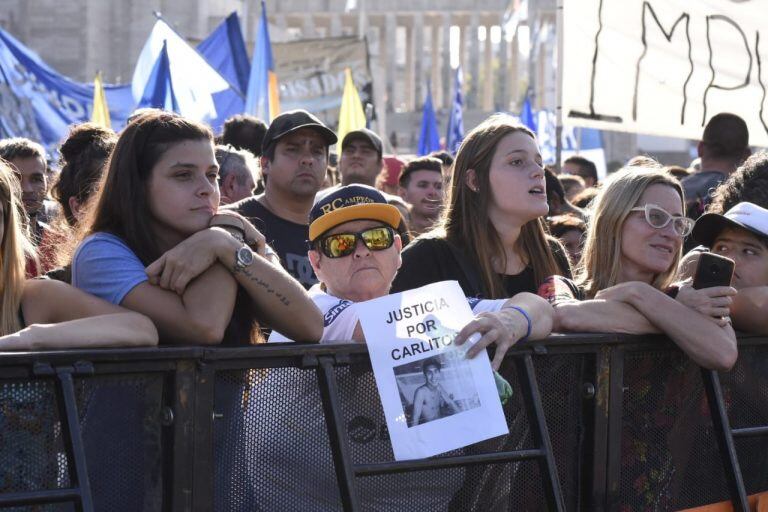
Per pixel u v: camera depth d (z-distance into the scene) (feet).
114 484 9.32
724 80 28.58
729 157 26.71
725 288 12.57
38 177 22.72
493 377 11.03
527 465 11.51
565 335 11.82
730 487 12.98
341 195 12.88
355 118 43.19
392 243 12.94
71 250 12.66
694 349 12.32
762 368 13.97
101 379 9.25
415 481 10.85
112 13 158.10
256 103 41.68
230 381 9.93
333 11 209.67
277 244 20.76
